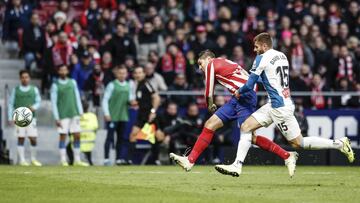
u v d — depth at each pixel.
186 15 64.25
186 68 54.69
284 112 28.61
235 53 55.75
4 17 61.72
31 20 58.91
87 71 53.12
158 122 49.22
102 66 54.25
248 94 30.44
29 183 29.09
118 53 56.41
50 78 55.75
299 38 58.72
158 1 65.31
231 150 48.22
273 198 24.17
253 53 58.16
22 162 47.84
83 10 66.38
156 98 47.84
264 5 64.00
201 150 30.42
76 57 53.56
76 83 49.31
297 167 45.81
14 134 51.44
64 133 48.06
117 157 48.78
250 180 31.83
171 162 49.31
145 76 51.62
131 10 63.38
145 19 62.56
